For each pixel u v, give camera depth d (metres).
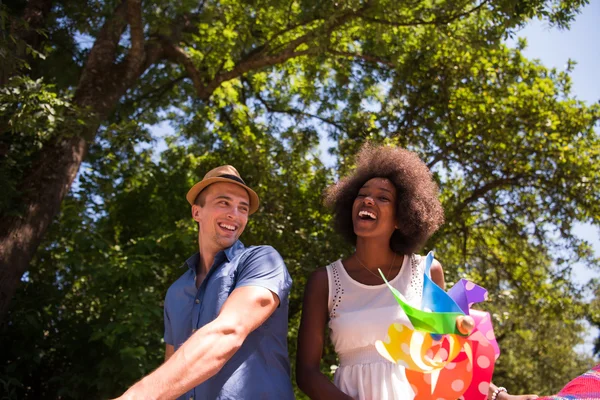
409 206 3.01
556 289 11.12
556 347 16.66
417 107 10.54
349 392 2.79
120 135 7.30
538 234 10.72
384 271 3.01
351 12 9.05
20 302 7.76
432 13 9.19
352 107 12.57
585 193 10.38
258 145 10.40
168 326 3.01
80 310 8.55
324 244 8.95
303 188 10.16
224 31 10.75
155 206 10.16
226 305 2.40
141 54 9.14
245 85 13.71
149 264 8.05
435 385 2.46
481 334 2.51
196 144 12.77
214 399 2.48
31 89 6.09
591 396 2.18
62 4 9.57
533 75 10.70
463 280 2.64
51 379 7.34
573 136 10.56
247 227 9.42
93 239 8.30
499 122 10.28
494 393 2.96
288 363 2.69
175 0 10.16
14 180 7.46
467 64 10.33
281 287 2.58
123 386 7.14
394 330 2.45
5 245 6.92
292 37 11.23
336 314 2.92
